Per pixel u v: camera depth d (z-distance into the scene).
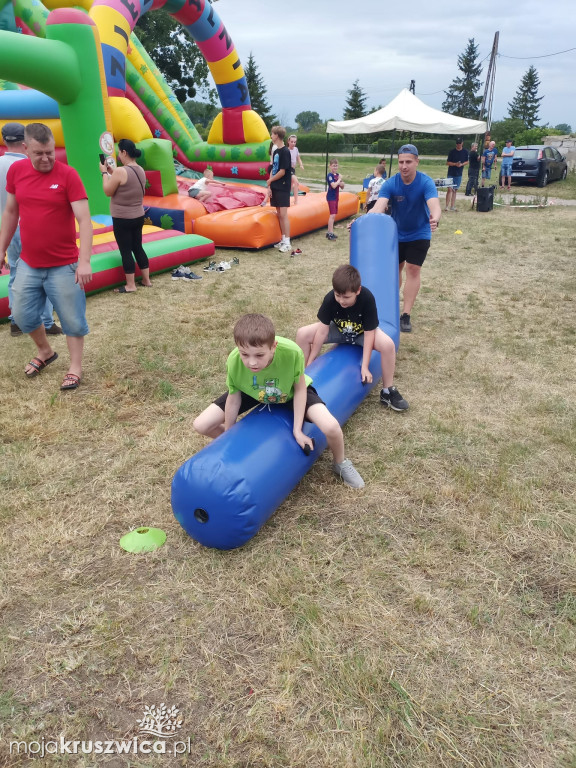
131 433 3.96
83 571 2.73
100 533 3.00
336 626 2.42
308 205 11.41
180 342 5.57
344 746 1.94
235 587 2.64
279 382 2.98
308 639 2.34
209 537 2.77
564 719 2.04
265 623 2.44
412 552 2.87
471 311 6.69
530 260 9.30
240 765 1.89
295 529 3.04
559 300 7.12
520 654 2.29
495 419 4.21
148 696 2.13
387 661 2.25
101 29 9.23
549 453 3.74
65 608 2.52
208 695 2.13
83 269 4.26
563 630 2.39
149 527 3.03
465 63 92.50
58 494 3.30
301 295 7.23
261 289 7.50
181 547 2.91
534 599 2.57
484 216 14.29
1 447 3.74
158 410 4.28
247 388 3.03
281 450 2.95
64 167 4.17
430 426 4.09
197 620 2.45
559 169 23.62
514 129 55.81
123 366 5.02
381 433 4.00
